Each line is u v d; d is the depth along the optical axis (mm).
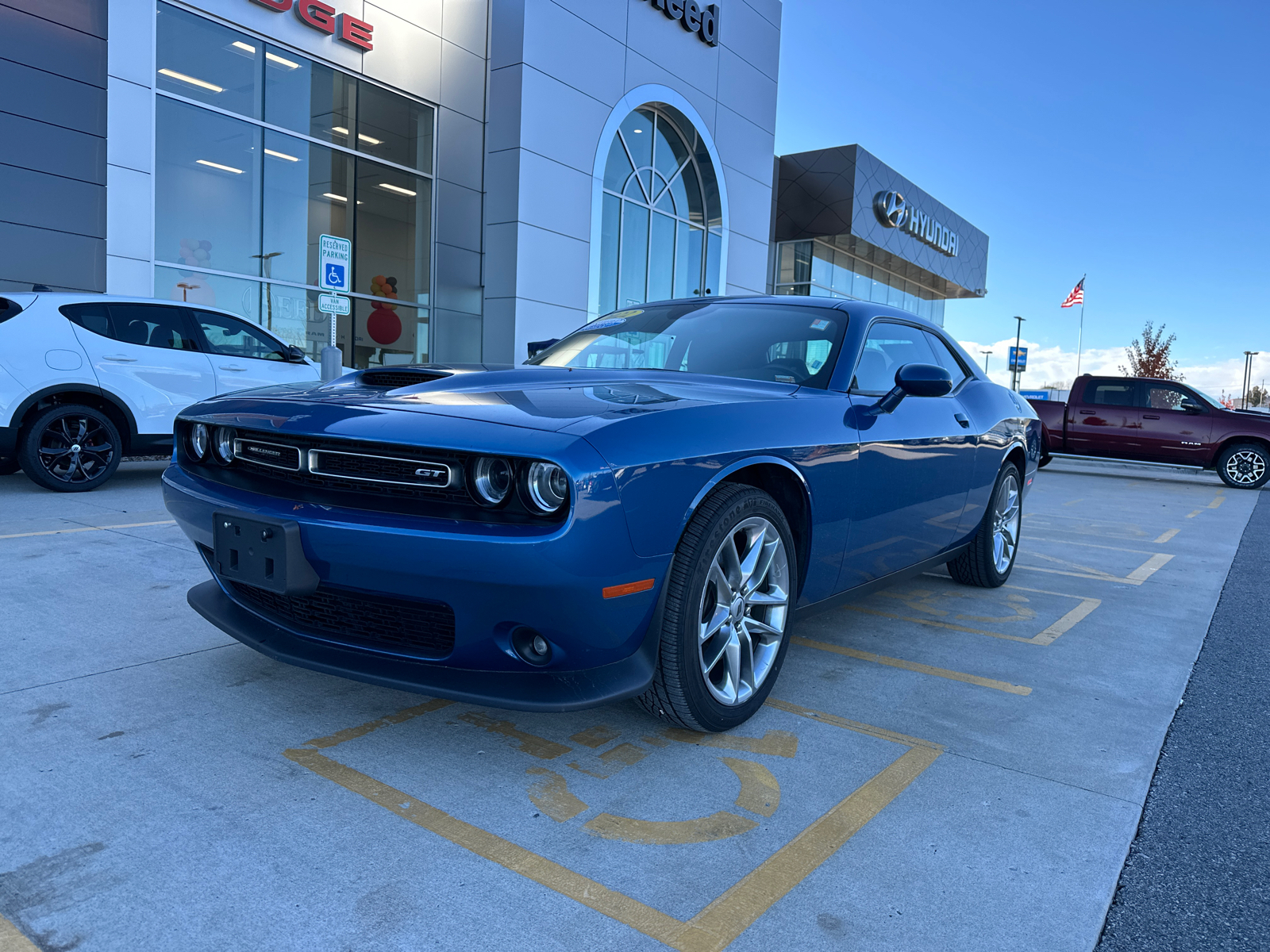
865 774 2104
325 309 8203
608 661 2031
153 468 7930
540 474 1845
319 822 1777
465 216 13367
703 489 2076
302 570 2008
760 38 17953
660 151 16219
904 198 24891
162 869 1584
